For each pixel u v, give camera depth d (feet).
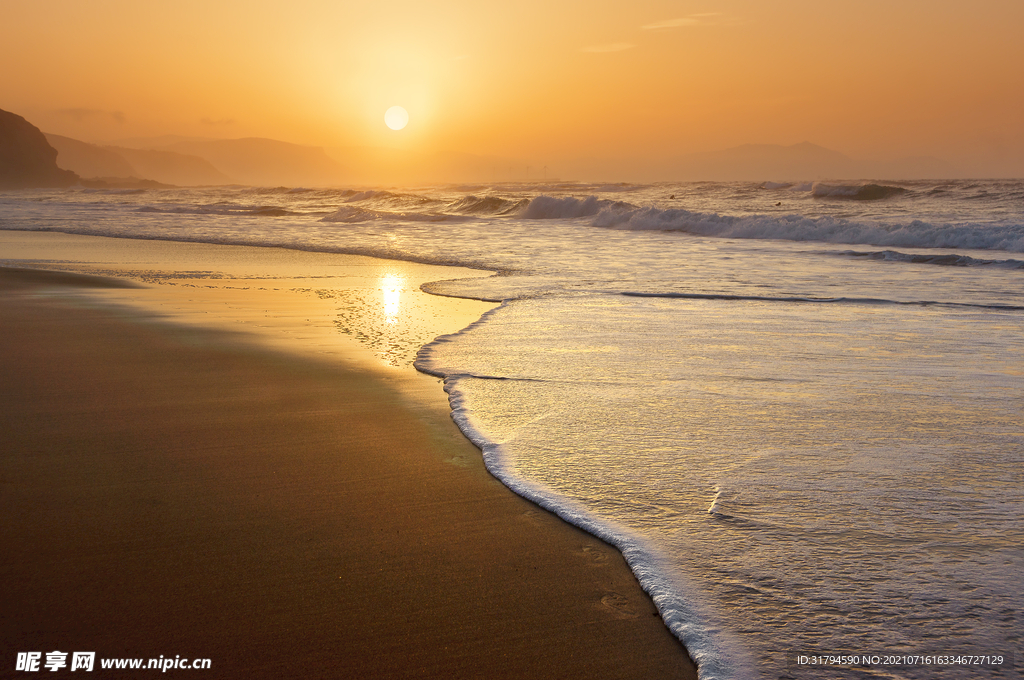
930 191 113.50
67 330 23.18
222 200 147.74
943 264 41.73
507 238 61.77
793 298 29.81
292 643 7.07
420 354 20.08
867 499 10.36
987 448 12.34
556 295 30.96
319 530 9.52
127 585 8.06
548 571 8.55
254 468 11.71
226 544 9.07
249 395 16.03
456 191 227.20
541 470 11.62
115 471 11.47
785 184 165.58
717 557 8.75
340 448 12.72
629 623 7.52
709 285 33.68
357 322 25.22
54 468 11.56
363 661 6.82
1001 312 26.50
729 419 14.12
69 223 77.20
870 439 12.89
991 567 8.42
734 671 6.66
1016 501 10.22
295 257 47.57
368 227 74.23
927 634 7.19
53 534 9.26
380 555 8.87
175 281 35.45
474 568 8.60
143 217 87.56
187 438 13.12
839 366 18.40
